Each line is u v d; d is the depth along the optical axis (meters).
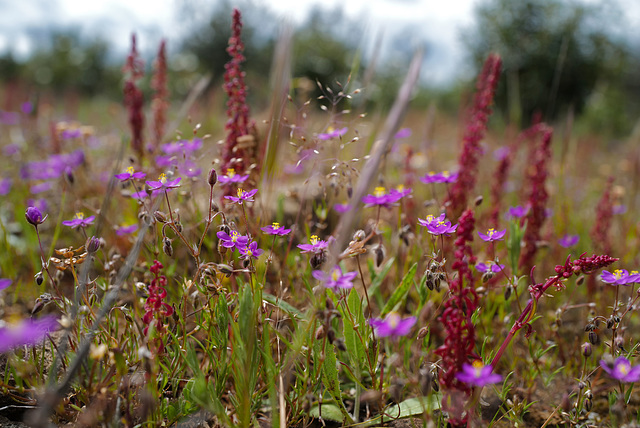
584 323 0.24
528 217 0.25
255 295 0.17
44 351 0.19
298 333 0.18
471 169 0.27
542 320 0.25
